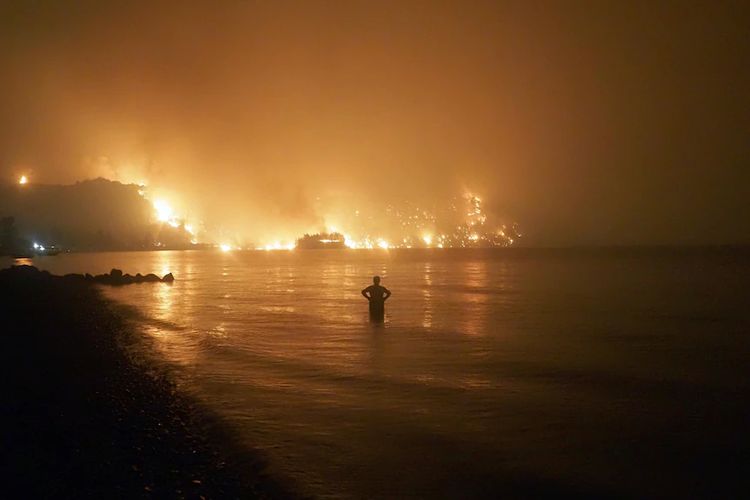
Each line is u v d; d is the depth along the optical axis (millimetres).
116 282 49844
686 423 9680
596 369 14203
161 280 52312
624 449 8430
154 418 10047
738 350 17062
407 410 10500
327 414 10250
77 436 9086
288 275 65375
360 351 16734
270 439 8898
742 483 7219
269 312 27438
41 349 17109
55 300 32938
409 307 30297
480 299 34938
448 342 18375
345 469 7676
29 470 7703
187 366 14586
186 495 6914
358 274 67562
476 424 9648
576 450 8398
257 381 12867
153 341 18672
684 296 36625
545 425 9594
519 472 7555
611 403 10977
